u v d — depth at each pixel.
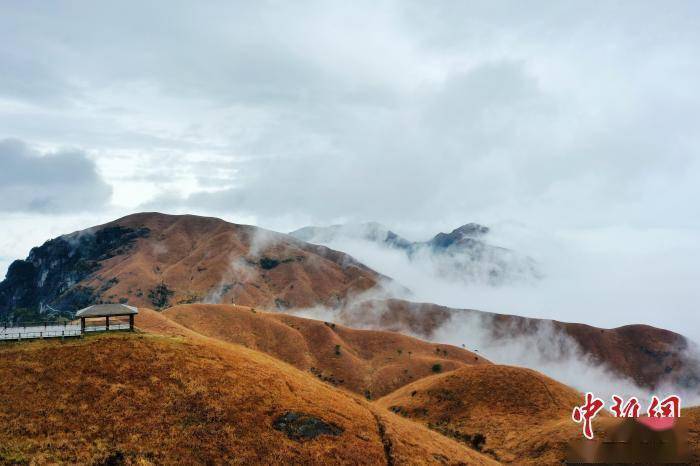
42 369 47.66
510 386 98.88
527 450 73.62
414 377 177.88
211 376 51.41
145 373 49.50
